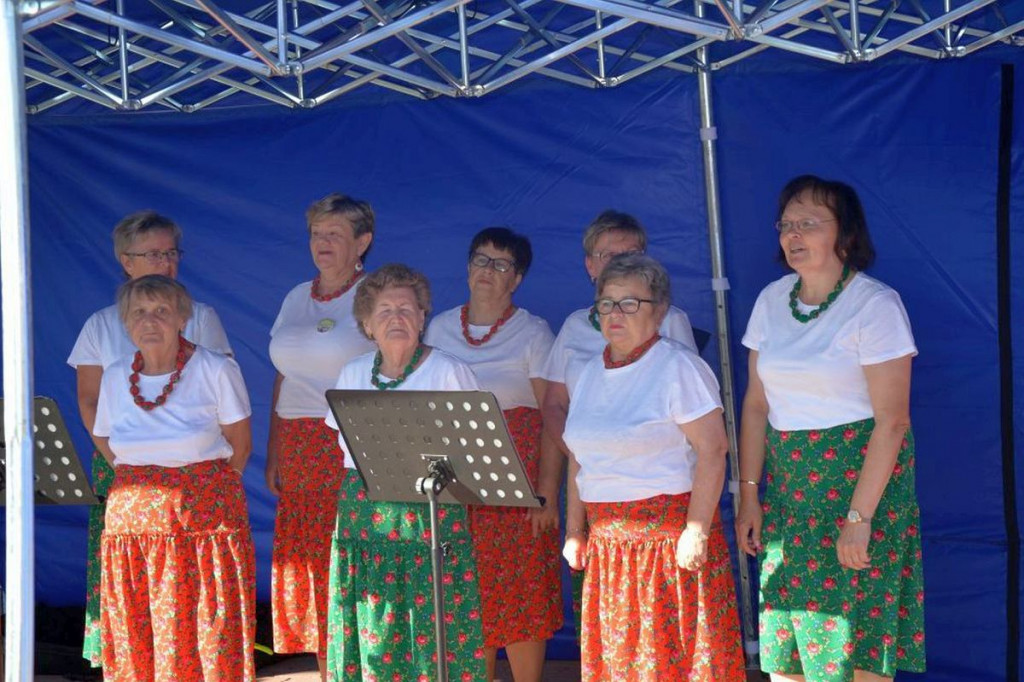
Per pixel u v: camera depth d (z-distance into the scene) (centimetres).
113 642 450
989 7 508
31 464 297
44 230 621
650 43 552
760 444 435
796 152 539
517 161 578
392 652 418
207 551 443
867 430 399
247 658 449
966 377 521
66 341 623
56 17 321
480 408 362
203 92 601
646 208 560
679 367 397
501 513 484
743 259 549
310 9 545
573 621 592
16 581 295
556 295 577
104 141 616
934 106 523
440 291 590
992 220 517
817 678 400
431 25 552
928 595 527
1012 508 515
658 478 396
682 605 394
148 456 442
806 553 402
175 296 446
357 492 422
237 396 452
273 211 607
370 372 432
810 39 534
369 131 596
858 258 409
